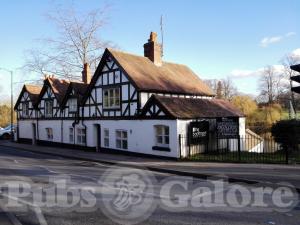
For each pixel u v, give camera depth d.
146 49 27.22
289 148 18.17
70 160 21.30
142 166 17.19
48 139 32.38
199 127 21.06
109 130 24.67
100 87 25.45
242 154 20.08
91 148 26.38
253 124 44.00
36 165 18.59
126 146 23.27
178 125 19.78
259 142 27.39
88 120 26.67
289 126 17.61
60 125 30.45
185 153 20.16
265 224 7.61
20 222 8.02
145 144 21.67
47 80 32.09
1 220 8.17
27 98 36.03
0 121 60.06
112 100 24.42
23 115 36.88
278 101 62.66
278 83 64.44
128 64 23.86
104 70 25.05
